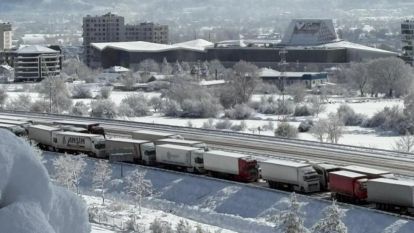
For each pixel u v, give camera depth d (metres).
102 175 83.69
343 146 98.62
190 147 88.75
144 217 72.75
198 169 85.19
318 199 70.81
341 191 70.94
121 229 67.81
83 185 88.12
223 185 79.56
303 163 78.06
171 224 68.62
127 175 88.31
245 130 140.25
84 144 97.69
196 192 79.81
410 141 114.06
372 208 69.12
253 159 81.31
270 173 77.56
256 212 72.25
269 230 66.50
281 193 74.12
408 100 148.88
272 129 141.88
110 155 92.56
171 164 88.19
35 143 100.75
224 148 97.44
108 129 118.50
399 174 78.62
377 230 63.59
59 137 100.94
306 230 56.72
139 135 102.38
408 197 65.69
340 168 76.50
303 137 131.25
